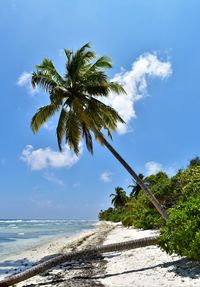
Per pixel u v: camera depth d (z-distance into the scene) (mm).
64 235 56094
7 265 20297
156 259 14180
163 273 11531
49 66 24531
